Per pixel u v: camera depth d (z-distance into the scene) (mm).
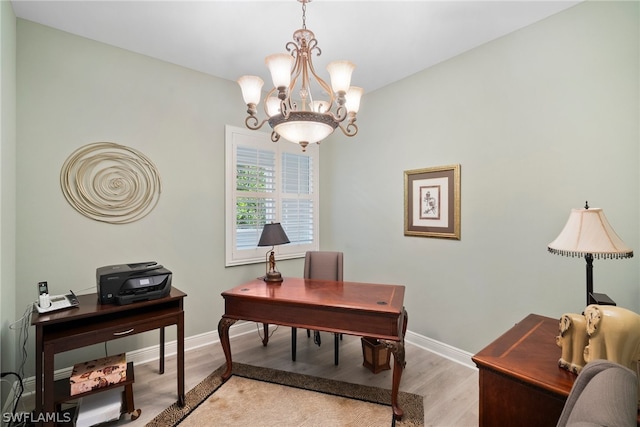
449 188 2574
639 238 1669
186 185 2746
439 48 2412
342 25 2102
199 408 1918
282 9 1933
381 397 2031
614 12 1739
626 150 1707
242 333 3127
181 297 1997
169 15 1999
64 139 2166
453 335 2572
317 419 1819
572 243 1387
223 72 2857
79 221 2230
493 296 2312
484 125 2346
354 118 1799
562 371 1120
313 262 2848
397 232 3027
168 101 2643
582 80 1861
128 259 2439
